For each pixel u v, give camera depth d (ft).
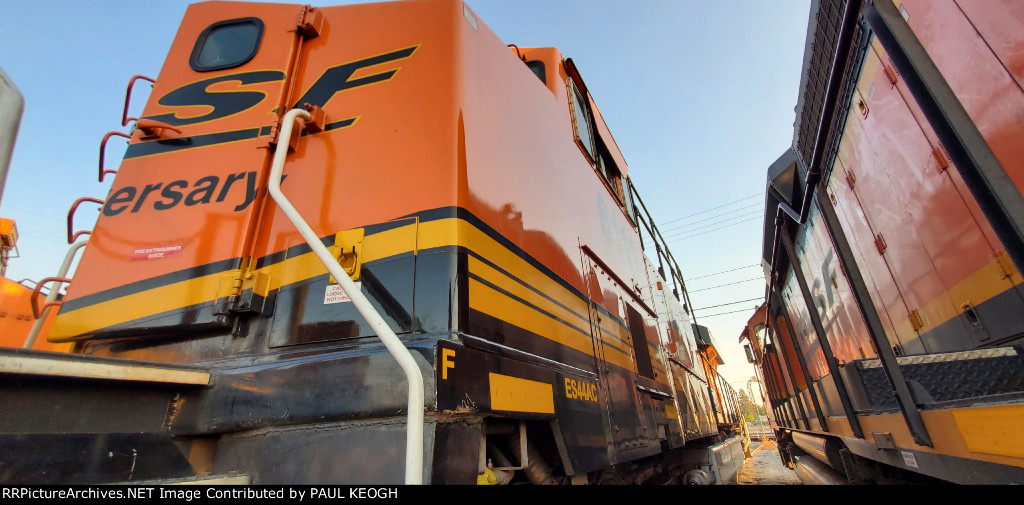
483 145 7.25
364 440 4.21
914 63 4.46
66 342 5.86
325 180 6.53
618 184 17.71
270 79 7.57
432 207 5.91
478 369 4.82
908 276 8.89
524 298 6.84
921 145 7.24
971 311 7.14
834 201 12.01
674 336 19.94
